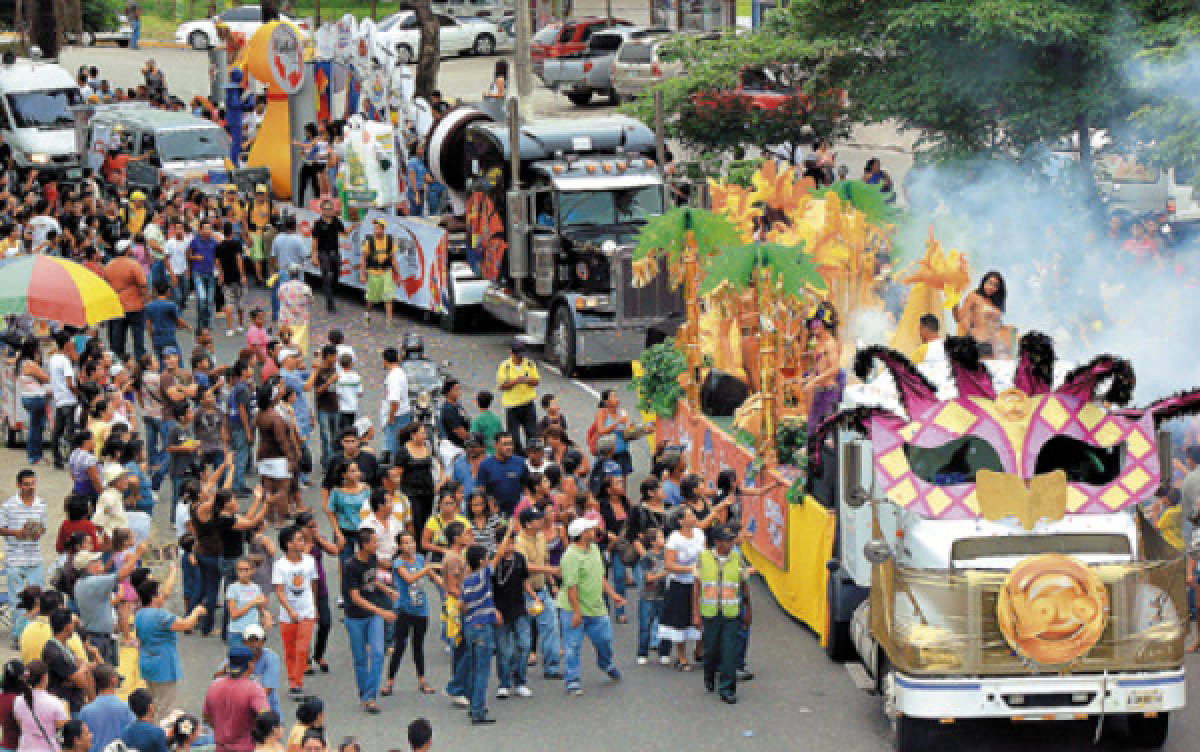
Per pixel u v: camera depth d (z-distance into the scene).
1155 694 25.03
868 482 27.47
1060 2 48.53
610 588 30.47
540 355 54.69
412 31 109.94
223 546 32.59
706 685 29.69
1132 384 25.81
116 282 52.38
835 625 30.52
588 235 53.19
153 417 42.19
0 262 41.31
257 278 65.25
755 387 38.62
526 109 65.25
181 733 24.08
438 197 63.34
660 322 45.41
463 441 37.41
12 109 85.06
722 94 61.53
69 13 124.94
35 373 44.41
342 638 33.25
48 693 25.61
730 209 41.69
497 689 30.27
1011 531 25.34
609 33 94.19
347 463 33.66
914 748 26.14
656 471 34.22
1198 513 30.84
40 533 32.25
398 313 62.16
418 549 35.41
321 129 67.50
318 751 23.02
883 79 54.03
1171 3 47.75
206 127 73.50
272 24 67.44
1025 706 24.98
